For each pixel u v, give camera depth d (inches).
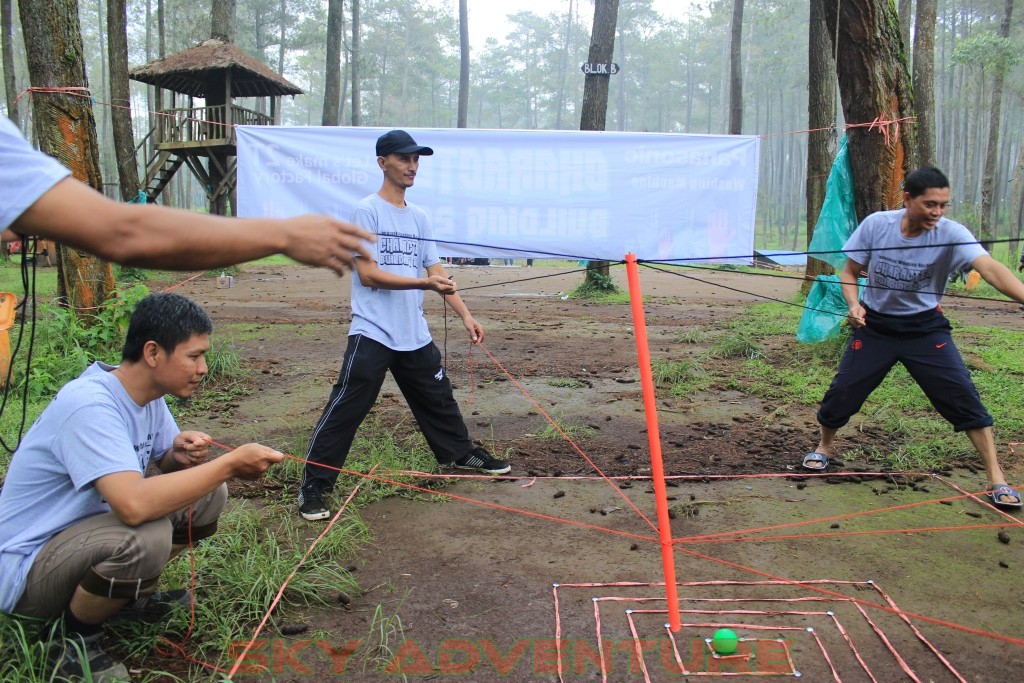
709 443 215.9
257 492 173.0
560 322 437.1
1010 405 245.1
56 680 102.3
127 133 709.3
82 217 52.8
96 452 99.3
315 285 644.7
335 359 321.4
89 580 99.6
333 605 128.6
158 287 609.9
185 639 117.4
